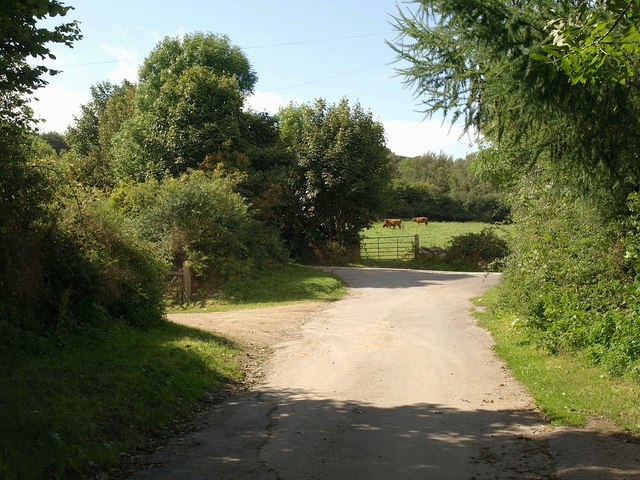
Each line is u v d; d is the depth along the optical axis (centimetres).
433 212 7994
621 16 555
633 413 730
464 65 759
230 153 2941
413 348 1236
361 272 2981
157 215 2258
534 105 735
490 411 791
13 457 544
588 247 1141
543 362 1036
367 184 3603
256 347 1259
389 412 795
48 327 1004
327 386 951
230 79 3039
